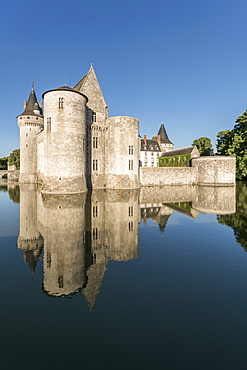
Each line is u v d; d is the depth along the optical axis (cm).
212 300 544
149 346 403
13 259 767
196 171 4641
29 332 439
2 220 1304
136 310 504
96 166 3494
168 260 779
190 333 435
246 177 5381
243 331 441
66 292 576
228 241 989
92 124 3431
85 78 3644
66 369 354
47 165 2698
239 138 4638
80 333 437
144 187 3862
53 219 1303
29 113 4825
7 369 354
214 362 368
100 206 1753
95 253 821
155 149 7631
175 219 1408
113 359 375
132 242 948
